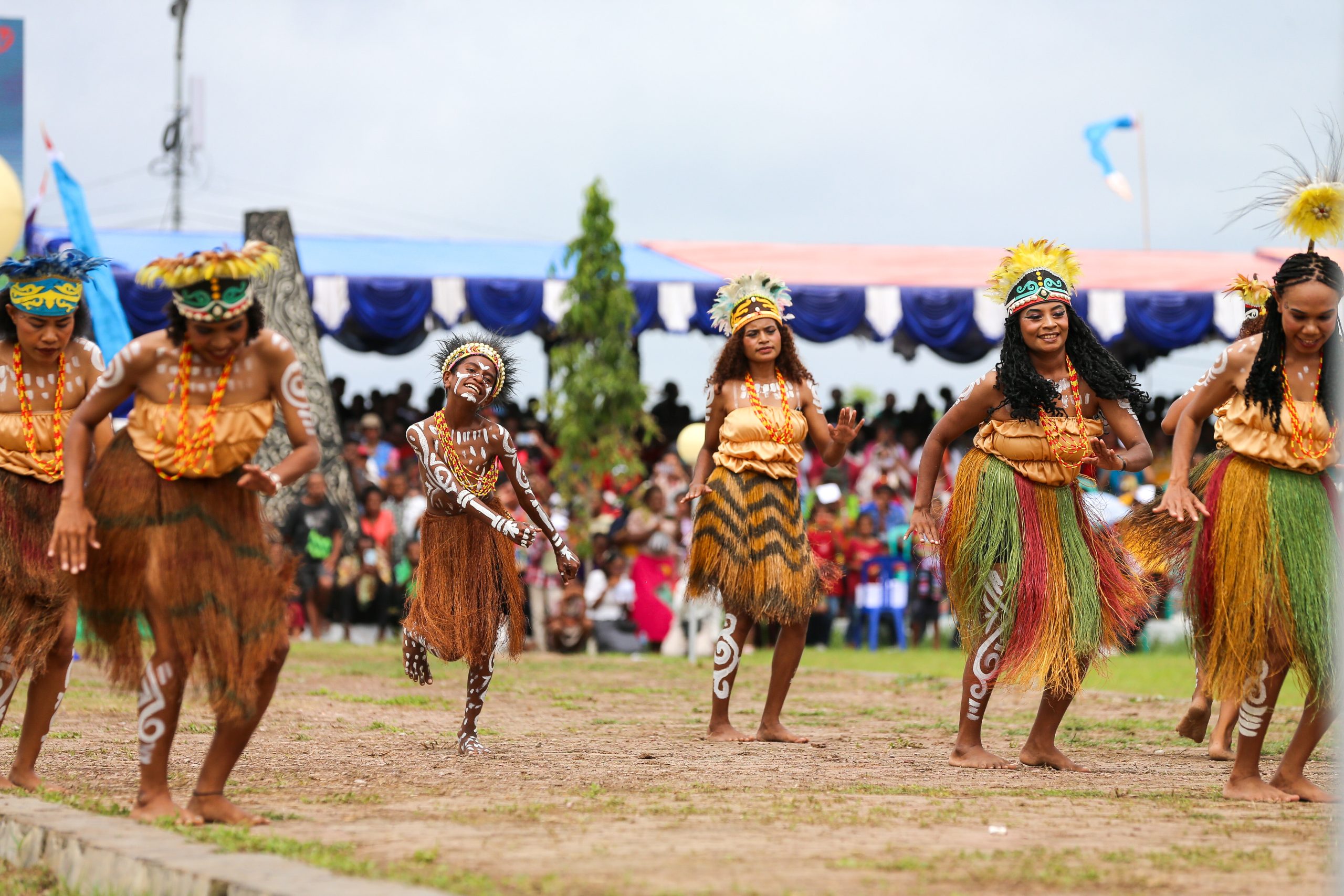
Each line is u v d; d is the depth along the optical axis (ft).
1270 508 25.25
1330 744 34.22
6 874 19.95
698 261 105.91
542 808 22.34
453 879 16.71
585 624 73.41
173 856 18.10
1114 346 123.75
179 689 21.43
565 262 87.81
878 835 20.03
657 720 39.93
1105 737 36.68
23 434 25.88
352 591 73.97
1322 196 26.53
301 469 21.31
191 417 20.94
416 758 30.01
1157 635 85.10
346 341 101.76
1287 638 24.89
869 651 77.56
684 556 75.10
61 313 25.71
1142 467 29.73
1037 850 18.79
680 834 19.95
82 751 30.37
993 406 30.27
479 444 31.83
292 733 33.96
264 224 82.79
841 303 95.71
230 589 21.11
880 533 81.92
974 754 29.94
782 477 35.99
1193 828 21.02
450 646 30.94
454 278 90.43
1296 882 17.06
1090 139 118.93
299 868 17.31
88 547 21.30
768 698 35.58
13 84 68.28
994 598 29.60
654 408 106.73
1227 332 99.30
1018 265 30.12
